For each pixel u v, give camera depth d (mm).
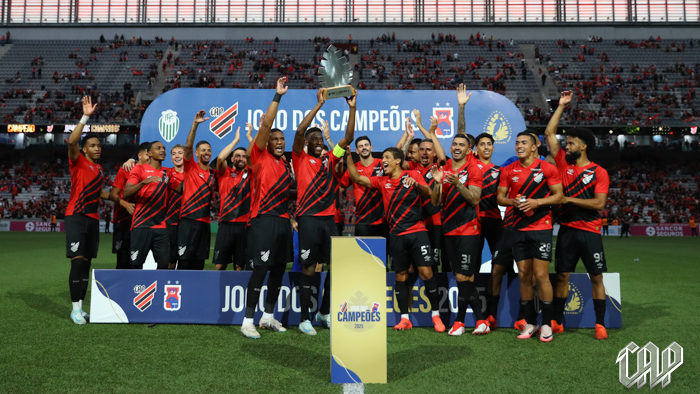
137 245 4711
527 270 4004
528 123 27469
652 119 27766
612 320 4273
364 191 4910
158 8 36312
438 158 4922
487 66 32656
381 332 2869
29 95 30141
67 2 35594
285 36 35000
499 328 4355
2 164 28344
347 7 36375
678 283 7164
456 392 2689
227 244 5266
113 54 33594
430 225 4707
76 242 4355
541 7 35875
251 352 3463
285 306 4406
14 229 23844
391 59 33281
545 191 3961
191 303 4395
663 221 24625
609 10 35719
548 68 32438
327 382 2842
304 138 4184
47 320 4441
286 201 4215
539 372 3059
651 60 33094
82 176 4438
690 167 28156
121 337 3861
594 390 2746
